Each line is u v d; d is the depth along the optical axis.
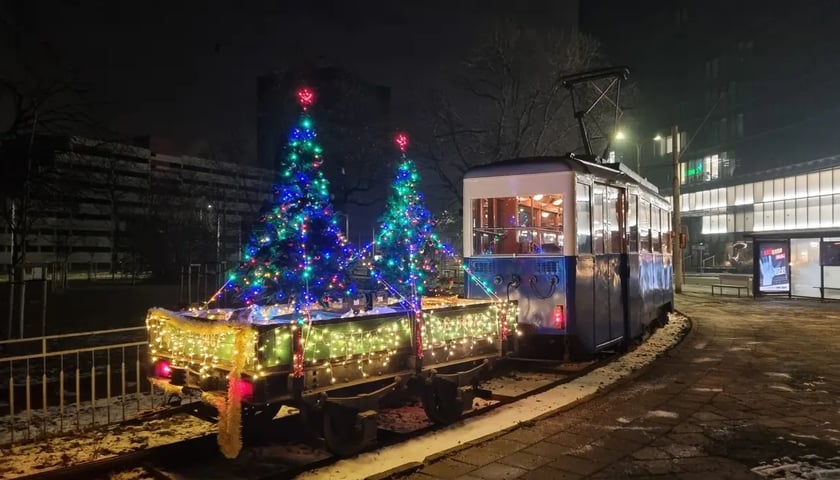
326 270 7.98
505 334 8.31
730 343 13.52
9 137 17.62
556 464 5.91
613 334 11.40
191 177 46.22
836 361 11.22
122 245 46.69
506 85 26.09
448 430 7.00
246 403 5.56
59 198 20.09
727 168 58.31
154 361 6.71
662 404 8.16
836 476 5.50
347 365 6.05
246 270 8.45
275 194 8.42
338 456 5.98
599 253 10.87
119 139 19.62
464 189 10.82
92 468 5.65
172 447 6.18
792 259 26.25
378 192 35.75
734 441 6.55
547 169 10.14
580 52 26.66
